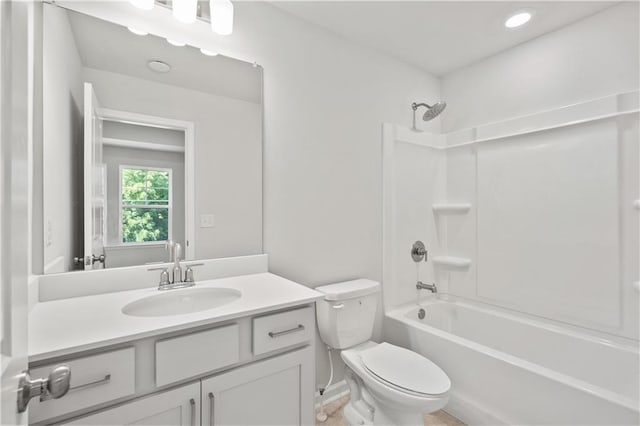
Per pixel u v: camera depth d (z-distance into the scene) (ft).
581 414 4.18
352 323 5.78
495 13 5.89
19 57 1.65
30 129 3.67
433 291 7.77
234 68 5.30
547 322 6.41
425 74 8.29
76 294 3.96
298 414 3.99
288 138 5.88
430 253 8.26
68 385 1.74
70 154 4.00
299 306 4.08
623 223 5.48
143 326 2.97
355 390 5.47
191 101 4.93
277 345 3.77
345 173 6.69
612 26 5.67
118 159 4.37
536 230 6.61
